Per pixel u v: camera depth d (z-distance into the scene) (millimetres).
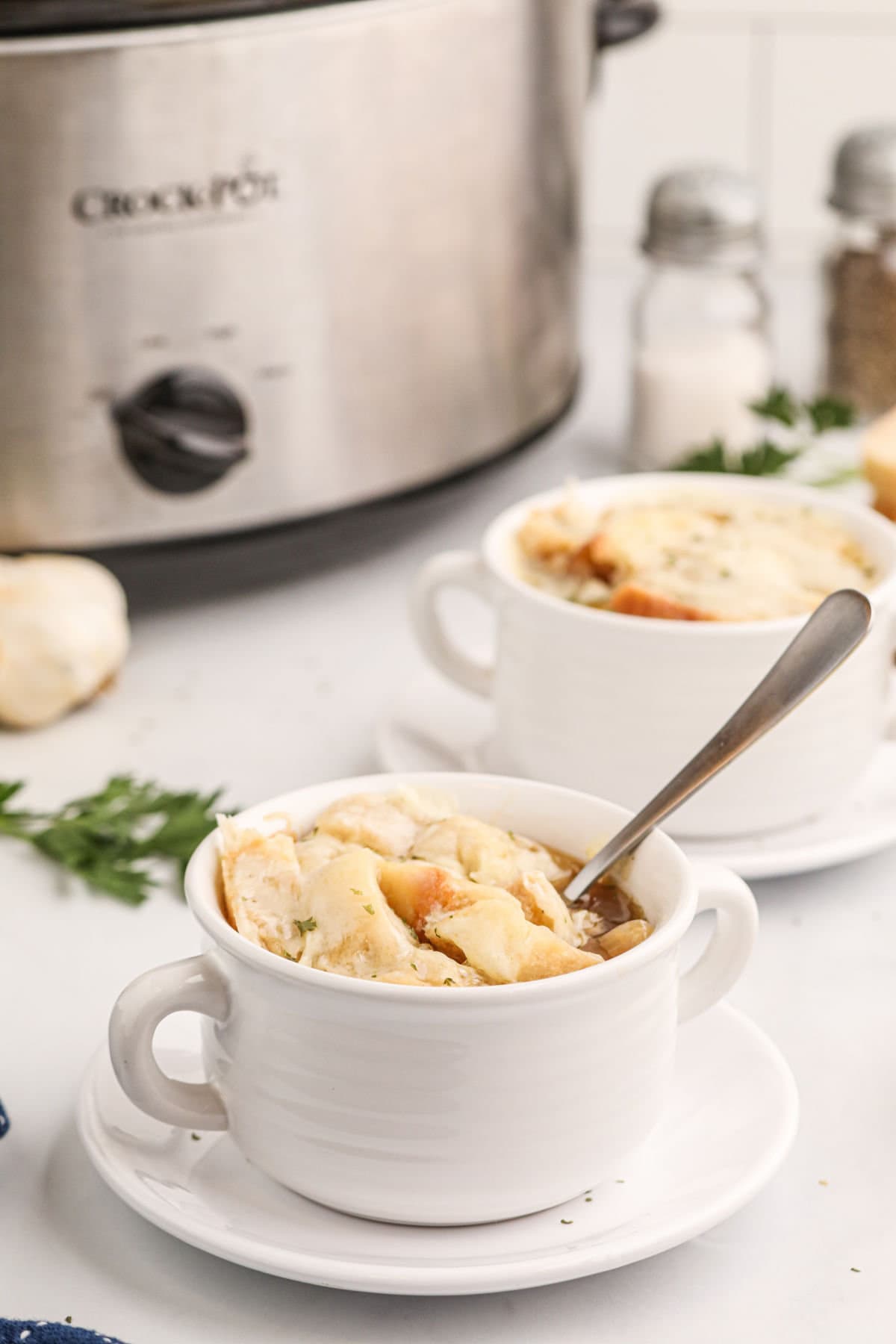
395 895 876
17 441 1127
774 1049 912
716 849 1016
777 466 1247
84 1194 907
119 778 1062
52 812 1068
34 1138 924
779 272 1658
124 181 1099
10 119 1082
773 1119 889
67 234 1101
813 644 909
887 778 1063
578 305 1309
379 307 1160
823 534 1057
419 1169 854
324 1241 861
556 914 884
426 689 1121
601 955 877
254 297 1131
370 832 901
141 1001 864
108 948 1003
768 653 996
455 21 1146
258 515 1162
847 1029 961
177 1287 879
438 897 873
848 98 1657
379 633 1199
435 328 1183
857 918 1014
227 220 1117
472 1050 843
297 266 1135
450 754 1075
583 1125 856
